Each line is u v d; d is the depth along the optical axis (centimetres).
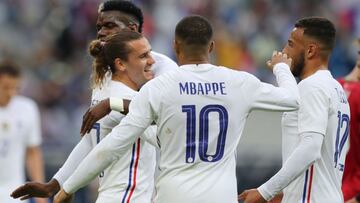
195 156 1766
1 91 3189
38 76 5372
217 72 1794
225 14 5925
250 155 4006
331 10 6078
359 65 2531
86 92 5097
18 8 5984
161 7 5897
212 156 1772
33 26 5856
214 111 1772
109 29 2097
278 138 4066
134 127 1761
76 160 1936
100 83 1931
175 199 1756
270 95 1794
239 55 5569
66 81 5225
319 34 1980
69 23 5712
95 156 1770
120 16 2095
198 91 1772
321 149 1942
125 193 1880
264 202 1878
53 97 5128
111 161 1777
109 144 1759
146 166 1903
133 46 1908
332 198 1945
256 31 5756
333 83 1961
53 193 1931
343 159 2014
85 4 5775
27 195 1931
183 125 1767
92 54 1939
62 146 4216
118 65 1911
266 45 5638
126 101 1853
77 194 3659
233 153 1797
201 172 1766
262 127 4072
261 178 3950
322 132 1881
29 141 3250
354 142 2492
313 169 1936
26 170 3528
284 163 1952
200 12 5941
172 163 1778
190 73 1784
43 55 5591
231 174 1783
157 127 1794
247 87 1792
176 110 1766
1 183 3158
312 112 1892
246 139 4053
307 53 1992
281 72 1858
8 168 3177
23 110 3228
